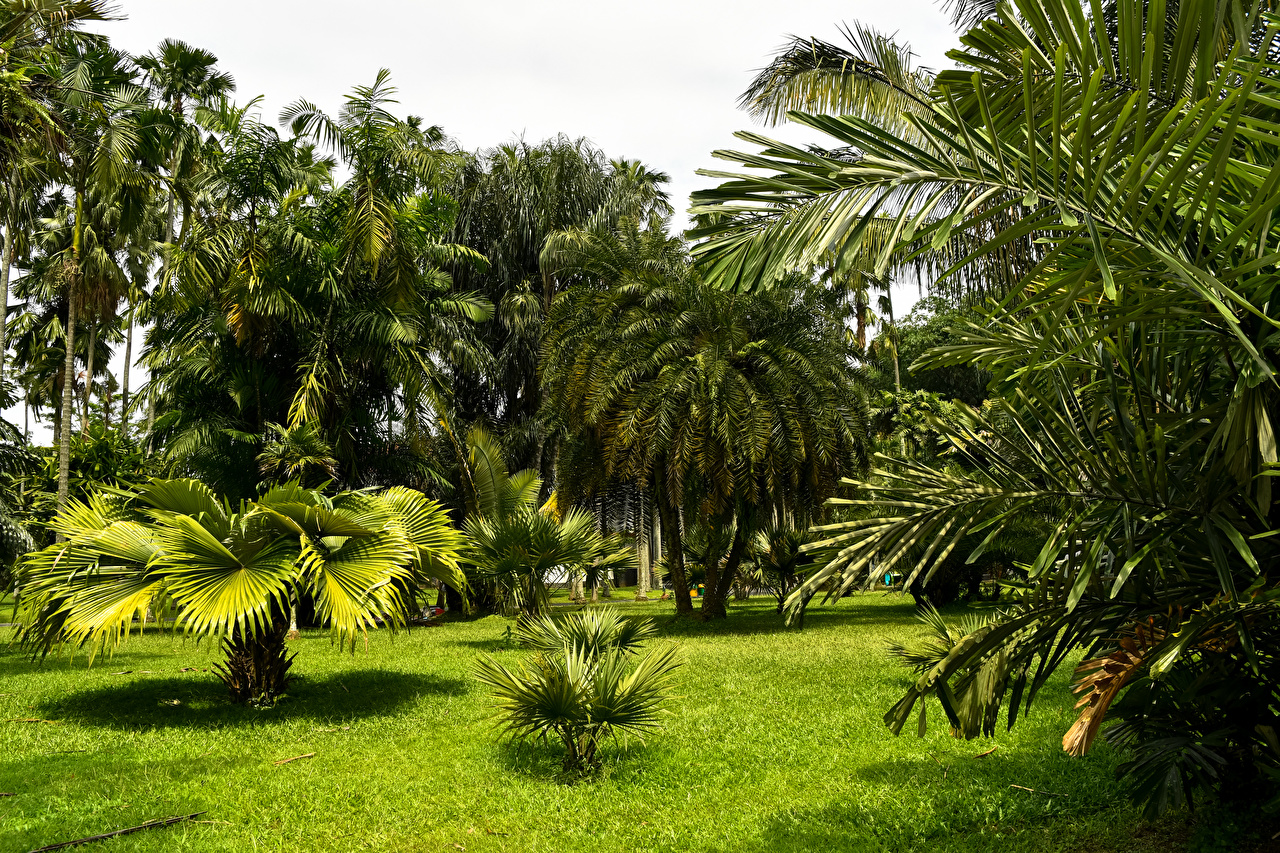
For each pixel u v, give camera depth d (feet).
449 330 69.41
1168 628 11.06
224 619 24.32
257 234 56.18
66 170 41.57
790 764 20.59
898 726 13.25
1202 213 10.18
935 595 70.23
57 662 39.37
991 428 12.34
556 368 59.77
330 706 28.53
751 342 54.80
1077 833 14.83
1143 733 13.21
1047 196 9.05
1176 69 9.58
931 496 11.65
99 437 67.97
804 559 66.03
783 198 10.14
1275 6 10.96
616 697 20.04
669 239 61.46
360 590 26.02
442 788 19.12
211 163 56.34
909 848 14.80
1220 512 10.41
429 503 31.17
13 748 22.54
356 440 65.72
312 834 16.11
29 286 98.84
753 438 52.13
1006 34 11.25
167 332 61.93
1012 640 12.88
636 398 53.42
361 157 56.24
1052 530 12.00
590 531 50.06
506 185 85.05
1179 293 9.39
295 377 62.75
